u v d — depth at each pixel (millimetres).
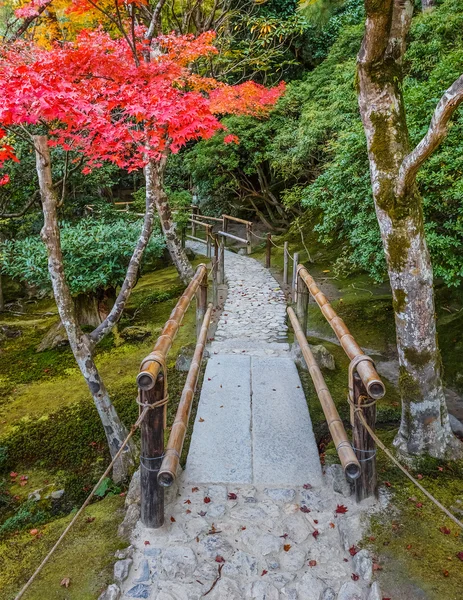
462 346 5363
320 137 8930
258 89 7594
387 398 4715
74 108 3498
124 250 6680
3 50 4191
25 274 6609
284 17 11500
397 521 2766
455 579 2379
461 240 4660
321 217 10742
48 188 3760
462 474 3227
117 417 4102
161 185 7598
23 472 4398
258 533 2703
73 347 3941
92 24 6152
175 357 5844
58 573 2547
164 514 2828
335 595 2322
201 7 8078
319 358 5109
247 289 8344
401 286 3209
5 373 6391
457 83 2445
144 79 4176
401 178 2977
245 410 3934
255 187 14250
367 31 2900
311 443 3508
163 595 2330
